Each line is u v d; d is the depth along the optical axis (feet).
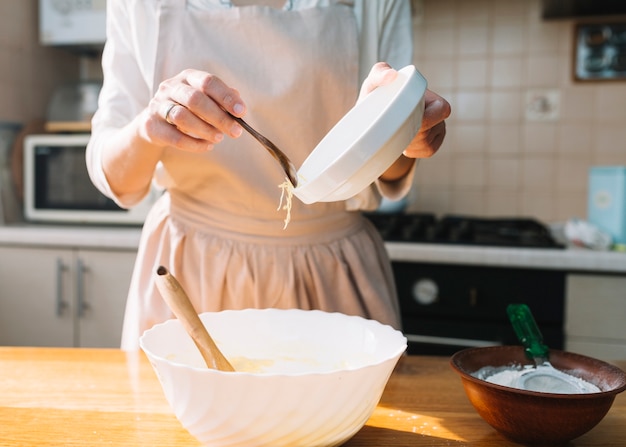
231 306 2.98
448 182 7.50
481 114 7.32
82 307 6.23
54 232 6.21
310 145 2.97
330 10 2.97
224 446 1.73
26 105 7.34
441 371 2.60
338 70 2.95
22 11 7.22
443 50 7.37
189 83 2.11
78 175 6.70
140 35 3.00
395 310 3.26
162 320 2.99
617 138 7.00
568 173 7.16
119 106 3.16
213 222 2.99
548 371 2.07
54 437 1.93
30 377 2.44
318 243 3.01
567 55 7.05
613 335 5.33
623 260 5.18
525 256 5.33
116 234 6.12
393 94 1.99
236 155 2.89
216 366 1.85
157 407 2.16
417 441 1.94
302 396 1.61
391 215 6.86
